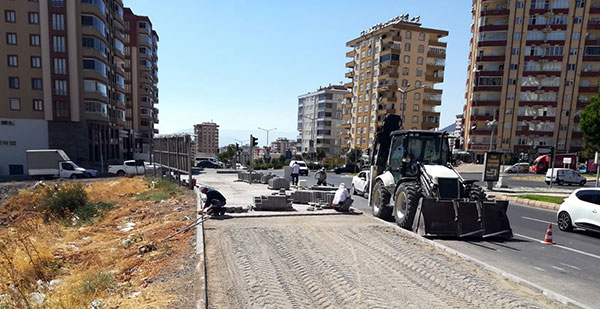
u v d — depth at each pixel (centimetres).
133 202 1395
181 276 532
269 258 612
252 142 2361
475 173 3934
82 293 515
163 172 2056
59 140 3884
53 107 3825
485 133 5525
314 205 1182
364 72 6719
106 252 761
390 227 882
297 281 511
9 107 3719
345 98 7450
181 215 1024
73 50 3847
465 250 721
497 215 823
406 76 6050
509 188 2283
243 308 425
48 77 3791
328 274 540
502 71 5431
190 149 1576
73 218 1175
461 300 458
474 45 5716
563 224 984
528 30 5328
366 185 1606
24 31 3709
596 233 956
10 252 686
